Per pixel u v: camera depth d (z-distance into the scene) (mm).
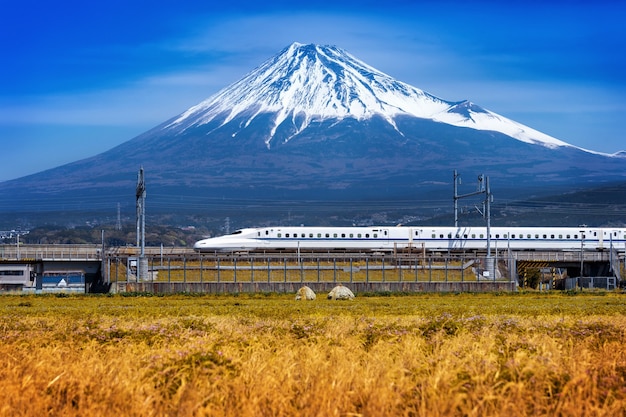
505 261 128750
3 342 40938
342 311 70250
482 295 100688
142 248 108125
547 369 28250
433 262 135375
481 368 28688
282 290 103938
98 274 122625
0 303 86812
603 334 44625
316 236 146750
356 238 147125
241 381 26781
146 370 28578
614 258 131875
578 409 24156
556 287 136125
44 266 121625
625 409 24656
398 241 147250
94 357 31422
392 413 23828
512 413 23891
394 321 54438
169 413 24469
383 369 27875
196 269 112125
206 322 54125
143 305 82562
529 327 49188
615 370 29797
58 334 45156
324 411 23719
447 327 47125
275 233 146500
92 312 70188
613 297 99875
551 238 151375
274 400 24766
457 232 148875
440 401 24031
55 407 24922
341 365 28484
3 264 119000
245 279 115500
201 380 27391
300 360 30188
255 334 45062
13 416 23984
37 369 28578
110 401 25297
